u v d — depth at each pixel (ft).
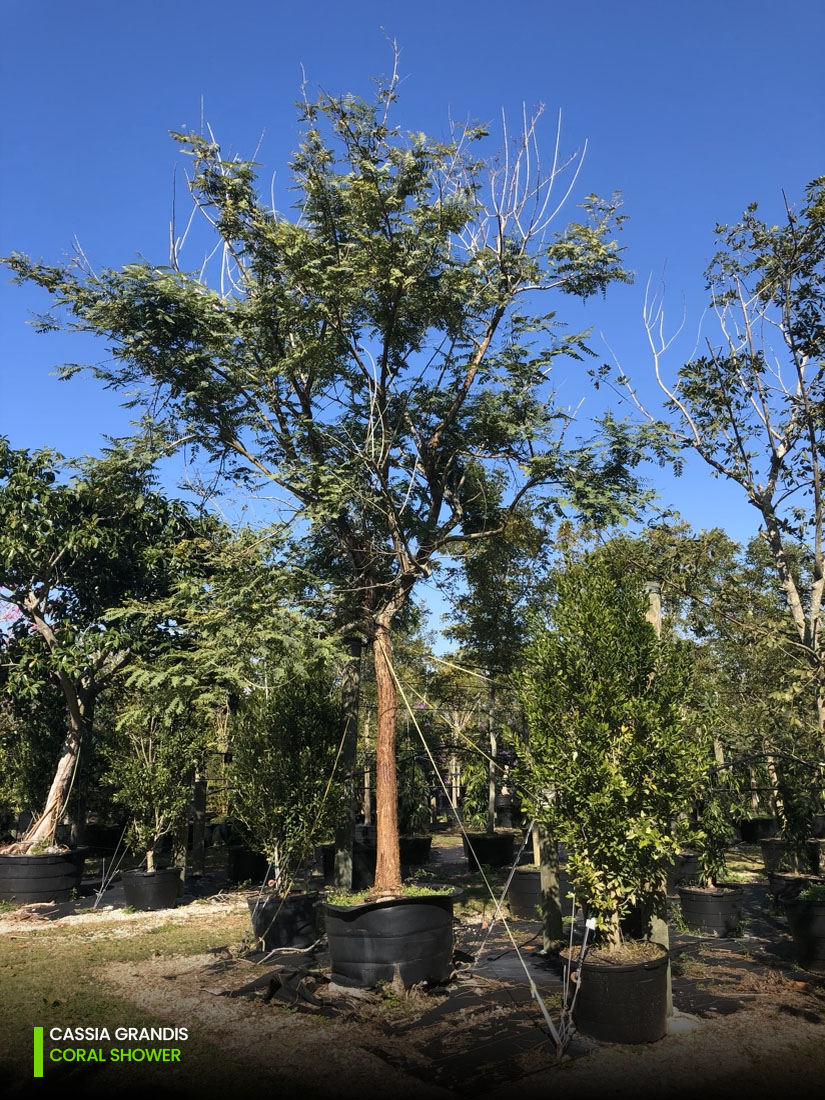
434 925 20.22
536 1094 14.01
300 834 25.22
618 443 24.20
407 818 46.68
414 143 23.24
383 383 25.52
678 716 18.04
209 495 28.60
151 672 22.53
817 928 20.93
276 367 24.91
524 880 28.94
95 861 47.42
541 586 34.19
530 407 24.89
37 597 37.11
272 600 22.39
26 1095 14.26
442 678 47.21
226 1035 17.02
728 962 22.24
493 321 25.58
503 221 24.71
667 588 28.22
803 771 28.17
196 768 35.88
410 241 23.25
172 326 26.55
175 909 32.68
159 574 35.81
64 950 25.13
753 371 26.25
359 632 27.78
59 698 42.16
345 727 27.12
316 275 23.29
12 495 34.99
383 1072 15.05
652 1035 16.17
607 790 16.81
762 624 25.67
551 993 19.33
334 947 20.39
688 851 32.14
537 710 18.48
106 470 28.45
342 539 26.66
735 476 25.94
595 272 24.98
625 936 18.93
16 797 44.21
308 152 24.45
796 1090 13.96
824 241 25.54
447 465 26.27
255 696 26.66
